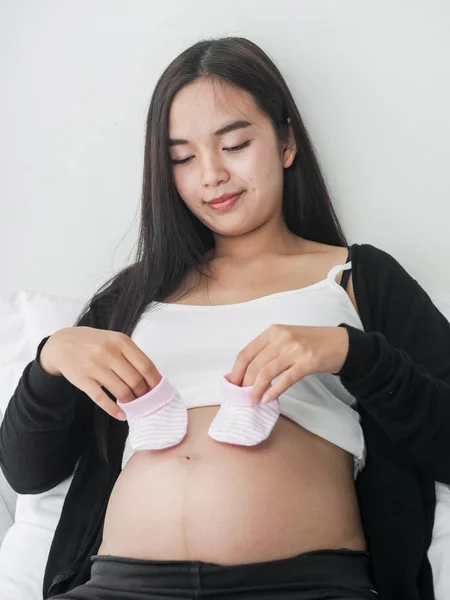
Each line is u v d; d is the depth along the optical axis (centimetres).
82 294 150
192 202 117
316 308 110
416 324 110
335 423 103
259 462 95
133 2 147
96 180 149
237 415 94
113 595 89
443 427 97
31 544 115
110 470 114
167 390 98
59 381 103
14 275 152
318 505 95
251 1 144
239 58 116
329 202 130
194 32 146
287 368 91
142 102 147
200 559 91
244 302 112
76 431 116
